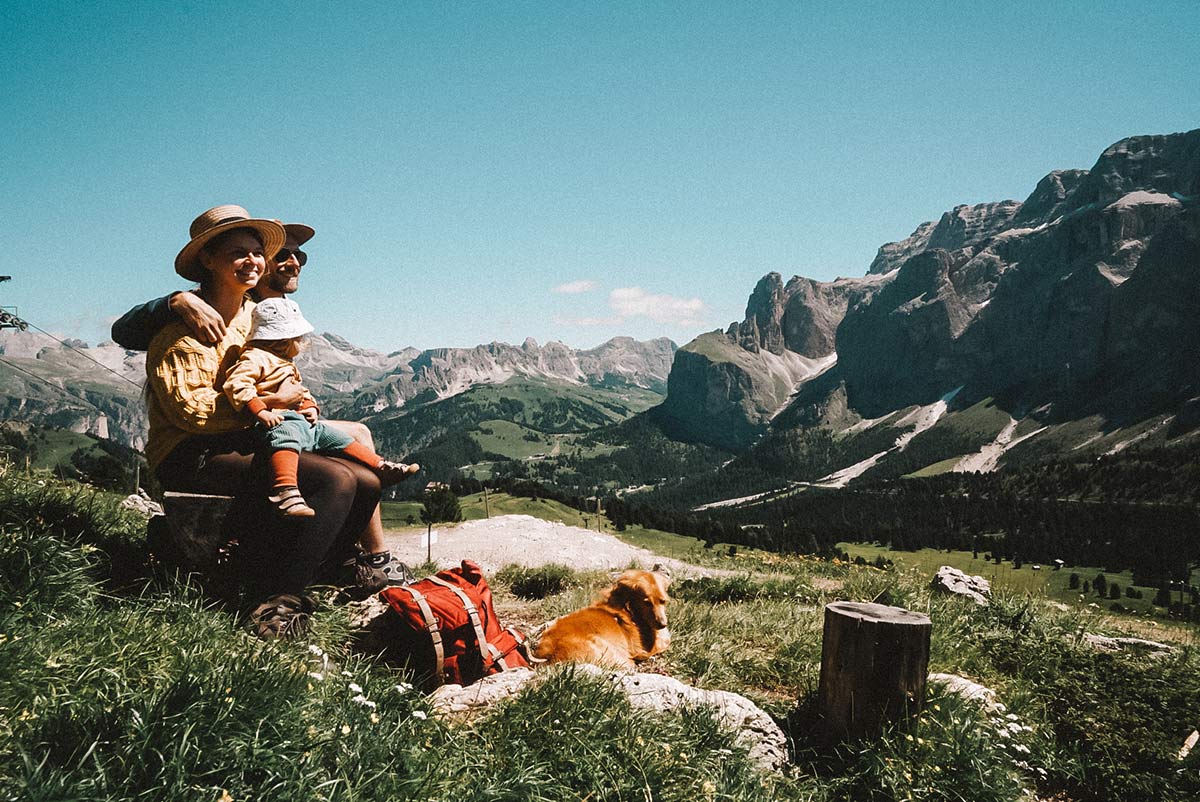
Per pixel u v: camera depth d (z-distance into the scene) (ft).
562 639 18.08
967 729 15.16
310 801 8.69
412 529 78.43
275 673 11.02
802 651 21.74
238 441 15.71
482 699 13.57
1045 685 21.97
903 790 13.46
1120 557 533.55
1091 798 16.56
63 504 18.42
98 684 10.23
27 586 13.15
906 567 48.78
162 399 15.14
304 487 15.56
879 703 14.94
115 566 16.25
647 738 12.53
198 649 12.03
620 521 485.15
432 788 9.81
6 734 8.70
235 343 16.26
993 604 32.17
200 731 8.96
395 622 16.06
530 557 55.57
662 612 19.49
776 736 15.06
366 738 10.31
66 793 7.60
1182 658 26.89
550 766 11.30
